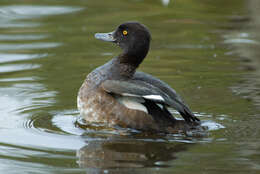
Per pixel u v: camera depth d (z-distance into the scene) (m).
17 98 12.18
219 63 14.97
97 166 8.49
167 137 9.91
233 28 18.52
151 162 8.65
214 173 8.17
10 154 9.07
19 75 13.84
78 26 18.62
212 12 20.59
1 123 10.68
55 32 17.95
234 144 9.46
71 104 11.91
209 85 13.11
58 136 9.94
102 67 11.13
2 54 15.64
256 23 18.97
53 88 12.90
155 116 10.32
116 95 10.43
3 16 19.64
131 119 10.27
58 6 21.08
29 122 10.73
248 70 14.31
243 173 8.16
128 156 8.93
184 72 14.14
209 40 17.25
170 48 16.47
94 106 10.52
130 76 11.02
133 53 11.12
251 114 11.10
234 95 12.33
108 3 21.73
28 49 16.19
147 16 19.92
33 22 19.11
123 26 11.29
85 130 10.30
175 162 8.64
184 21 19.47
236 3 21.67
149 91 10.02
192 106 11.59
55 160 8.79
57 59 15.28
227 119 10.84
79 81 13.38
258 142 9.55
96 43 16.92
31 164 8.65
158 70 14.29
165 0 21.70
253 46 16.50
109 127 10.44
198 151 9.13
